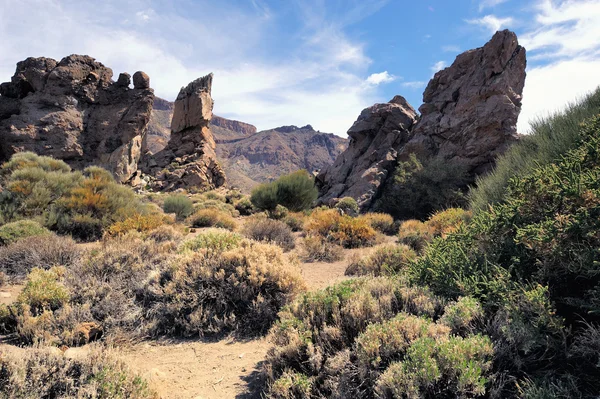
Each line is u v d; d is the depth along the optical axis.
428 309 3.10
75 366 2.69
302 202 25.19
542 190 2.92
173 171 49.81
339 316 3.21
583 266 2.31
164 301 4.86
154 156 54.12
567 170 2.95
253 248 6.05
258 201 24.75
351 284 3.96
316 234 12.32
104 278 5.41
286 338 3.25
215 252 5.66
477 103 27.77
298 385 2.65
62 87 45.16
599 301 2.20
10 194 12.10
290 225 17.70
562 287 2.59
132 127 47.28
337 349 2.98
